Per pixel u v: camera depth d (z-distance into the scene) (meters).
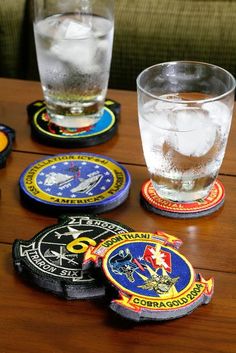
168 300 0.61
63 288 0.63
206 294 0.62
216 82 0.78
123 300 0.60
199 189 0.76
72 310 0.62
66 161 0.83
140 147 0.89
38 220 0.74
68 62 0.87
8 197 0.78
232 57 1.51
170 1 1.56
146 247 0.67
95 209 0.75
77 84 0.89
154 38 1.53
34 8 0.90
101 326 0.60
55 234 0.70
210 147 0.72
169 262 0.66
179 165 0.73
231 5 1.54
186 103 0.71
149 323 0.60
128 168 0.84
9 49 1.64
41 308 0.62
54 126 0.92
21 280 0.66
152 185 0.79
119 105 0.96
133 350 0.58
